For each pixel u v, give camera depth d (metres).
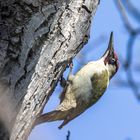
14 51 7.84
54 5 8.75
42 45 8.38
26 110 7.93
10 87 7.57
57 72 8.84
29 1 8.38
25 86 7.88
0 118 7.05
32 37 8.17
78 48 9.44
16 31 8.01
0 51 7.75
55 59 8.67
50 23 8.59
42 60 8.34
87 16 9.45
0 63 7.66
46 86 8.51
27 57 8.02
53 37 8.63
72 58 9.30
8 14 8.13
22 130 7.82
